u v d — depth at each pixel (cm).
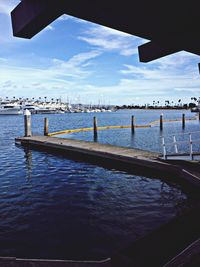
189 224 431
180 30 239
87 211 834
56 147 1945
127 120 8375
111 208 859
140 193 1020
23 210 843
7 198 959
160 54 315
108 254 578
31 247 610
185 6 192
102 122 7325
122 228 705
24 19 226
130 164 1389
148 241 365
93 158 1625
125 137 3391
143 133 3866
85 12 206
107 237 656
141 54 343
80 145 1873
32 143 2247
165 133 3862
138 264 299
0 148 2202
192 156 1254
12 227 716
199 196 968
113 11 203
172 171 1167
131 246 350
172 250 338
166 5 190
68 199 948
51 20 218
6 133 4044
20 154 1914
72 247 607
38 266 239
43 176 1291
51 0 189
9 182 1180
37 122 7656
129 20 220
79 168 1465
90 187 1104
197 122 6450
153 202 917
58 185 1131
